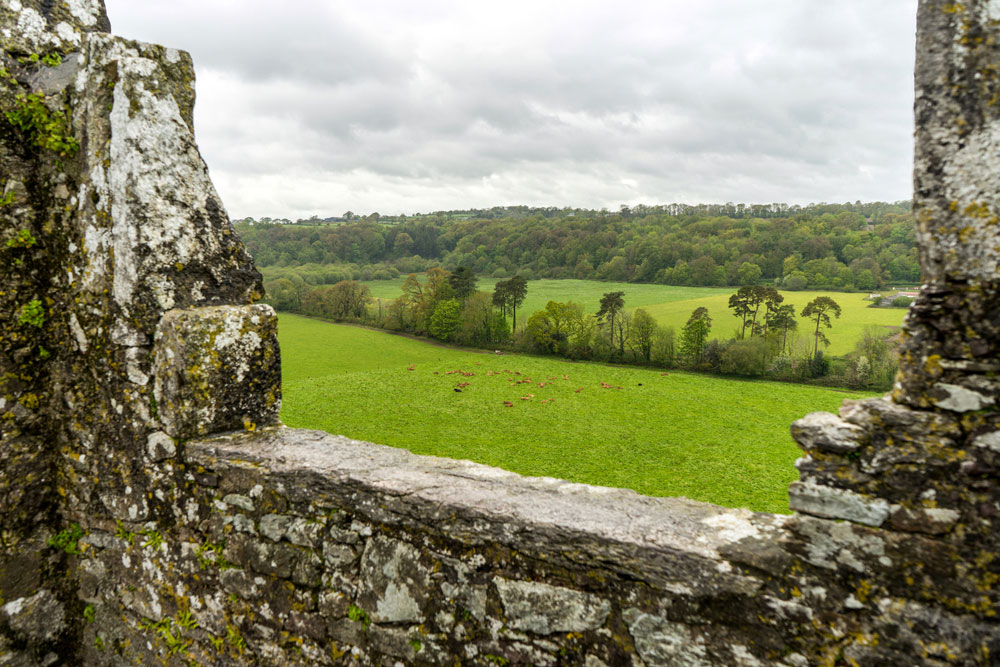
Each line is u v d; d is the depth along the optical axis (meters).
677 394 47.44
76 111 2.93
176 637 2.80
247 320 2.90
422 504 2.15
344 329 71.88
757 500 29.66
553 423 42.34
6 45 2.97
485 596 2.06
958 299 1.53
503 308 68.00
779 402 43.66
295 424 41.16
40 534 3.15
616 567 1.84
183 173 2.90
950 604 1.54
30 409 3.10
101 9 3.47
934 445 1.55
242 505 2.57
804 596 1.67
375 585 2.26
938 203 1.55
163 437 2.78
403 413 44.22
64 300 3.07
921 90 1.56
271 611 2.52
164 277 2.81
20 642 3.07
